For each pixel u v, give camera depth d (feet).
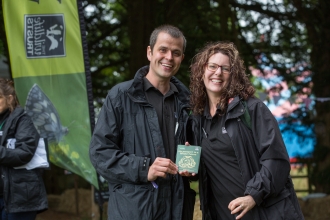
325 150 27.22
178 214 10.46
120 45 29.86
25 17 16.61
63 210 26.84
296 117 28.04
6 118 13.99
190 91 11.10
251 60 29.48
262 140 9.61
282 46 29.40
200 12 27.68
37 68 16.67
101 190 17.40
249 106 9.82
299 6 28.27
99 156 10.29
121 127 10.50
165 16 26.25
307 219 24.68
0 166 13.53
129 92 10.57
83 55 16.62
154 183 10.27
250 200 9.36
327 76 27.61
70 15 16.62
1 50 28.63
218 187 10.27
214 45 10.45
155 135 10.43
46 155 14.10
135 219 10.19
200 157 10.41
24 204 13.57
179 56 10.93
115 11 29.09
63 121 16.72
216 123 10.23
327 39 27.91
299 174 30.19
